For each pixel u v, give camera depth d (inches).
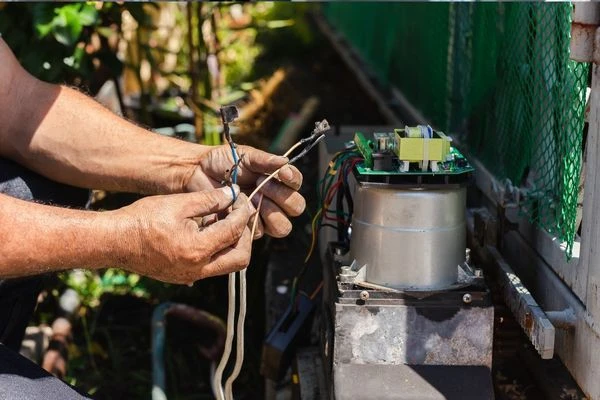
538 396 88.7
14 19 125.3
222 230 69.4
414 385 74.8
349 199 86.6
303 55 243.0
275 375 93.7
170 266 69.6
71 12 118.6
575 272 77.9
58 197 92.0
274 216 77.2
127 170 87.7
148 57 156.7
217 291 130.4
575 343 77.7
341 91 207.8
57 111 89.7
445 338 76.6
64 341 116.5
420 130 76.3
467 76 115.7
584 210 75.7
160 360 109.2
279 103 194.2
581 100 77.7
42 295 128.4
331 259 85.4
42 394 72.4
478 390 74.5
